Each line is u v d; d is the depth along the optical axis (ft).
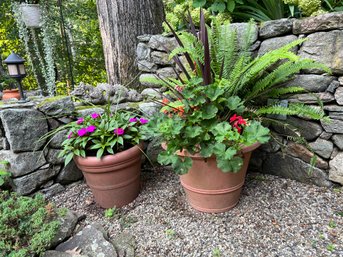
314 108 4.31
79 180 5.55
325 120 4.15
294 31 4.40
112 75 7.68
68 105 5.08
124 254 3.54
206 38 3.86
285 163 5.03
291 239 3.57
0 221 3.33
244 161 3.89
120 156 4.25
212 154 3.58
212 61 4.64
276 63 4.58
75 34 12.91
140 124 4.83
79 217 4.35
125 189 4.61
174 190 5.07
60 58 11.92
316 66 3.83
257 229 3.80
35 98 5.66
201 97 3.65
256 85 4.38
